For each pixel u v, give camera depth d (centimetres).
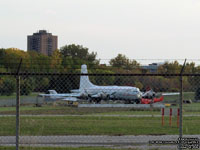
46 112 7694
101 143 3291
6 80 5697
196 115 6944
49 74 2258
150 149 2877
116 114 7194
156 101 11994
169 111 5069
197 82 4972
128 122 5341
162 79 5744
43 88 4516
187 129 4484
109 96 11869
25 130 4244
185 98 9494
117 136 3819
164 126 4872
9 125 4750
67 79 6894
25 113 7312
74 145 3136
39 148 2845
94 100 11994
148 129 4494
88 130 4306
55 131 4188
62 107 9944
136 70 6838
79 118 5966
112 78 6769
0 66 4681
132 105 8144
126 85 12312
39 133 3988
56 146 3027
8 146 2970
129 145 3158
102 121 5453
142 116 6575
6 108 8844
